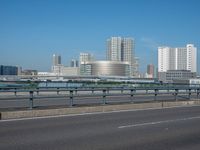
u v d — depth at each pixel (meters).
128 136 13.63
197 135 14.31
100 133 14.23
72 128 15.47
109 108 24.36
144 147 11.48
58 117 19.73
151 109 26.78
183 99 34.12
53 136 13.22
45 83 44.22
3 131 14.23
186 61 168.25
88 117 20.08
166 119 19.98
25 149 10.70
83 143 11.94
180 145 11.99
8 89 20.91
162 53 172.25
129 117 20.59
